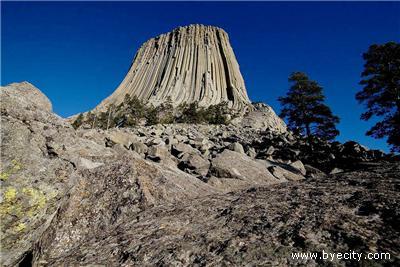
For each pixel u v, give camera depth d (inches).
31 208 195.3
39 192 200.1
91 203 240.1
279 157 1369.3
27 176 198.4
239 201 249.8
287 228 183.3
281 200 239.3
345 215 190.4
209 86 6747.1
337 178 291.7
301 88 1809.8
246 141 1769.2
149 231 202.8
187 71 7263.8
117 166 285.3
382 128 1360.7
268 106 4936.0
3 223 185.2
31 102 238.5
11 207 188.4
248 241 175.0
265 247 166.1
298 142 1728.6
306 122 1755.7
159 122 2842.0
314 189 258.7
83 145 361.4
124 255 176.1
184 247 176.9
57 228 211.5
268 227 189.3
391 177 262.4
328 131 1699.1
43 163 209.8
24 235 193.3
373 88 1422.2
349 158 1355.8
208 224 207.6
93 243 198.2
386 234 161.8
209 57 7593.5
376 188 233.9
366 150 1433.3
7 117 211.9
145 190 267.7
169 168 443.8
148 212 240.4
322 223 182.4
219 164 586.9
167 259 166.2
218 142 1478.8
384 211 187.3
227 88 7003.0
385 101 1421.0
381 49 1507.1
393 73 1434.5
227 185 505.0
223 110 4089.6
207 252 169.6
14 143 203.6
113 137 712.4
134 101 3344.0
